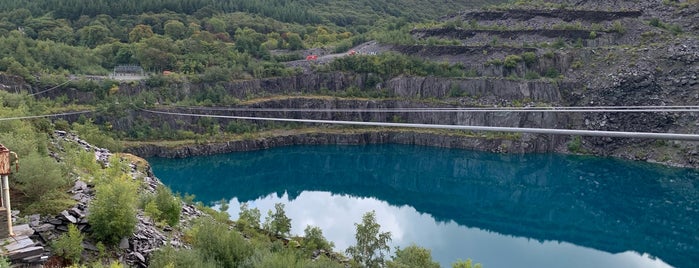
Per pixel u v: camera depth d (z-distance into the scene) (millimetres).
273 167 128750
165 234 42406
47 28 172125
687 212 94688
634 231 86688
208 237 40875
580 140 138875
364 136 148000
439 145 145625
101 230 35875
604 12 163500
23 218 34719
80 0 191000
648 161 127000
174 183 110625
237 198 101625
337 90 157500
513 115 142000
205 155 129750
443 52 163750
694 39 140375
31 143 46562
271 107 146250
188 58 152500
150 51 149125
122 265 31281
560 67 149875
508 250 76562
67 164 45719
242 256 40375
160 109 132125
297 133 144625
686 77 131750
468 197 107750
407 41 172000
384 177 123688
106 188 37531
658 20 156000
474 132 144750
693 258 74688
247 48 170000
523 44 158500
